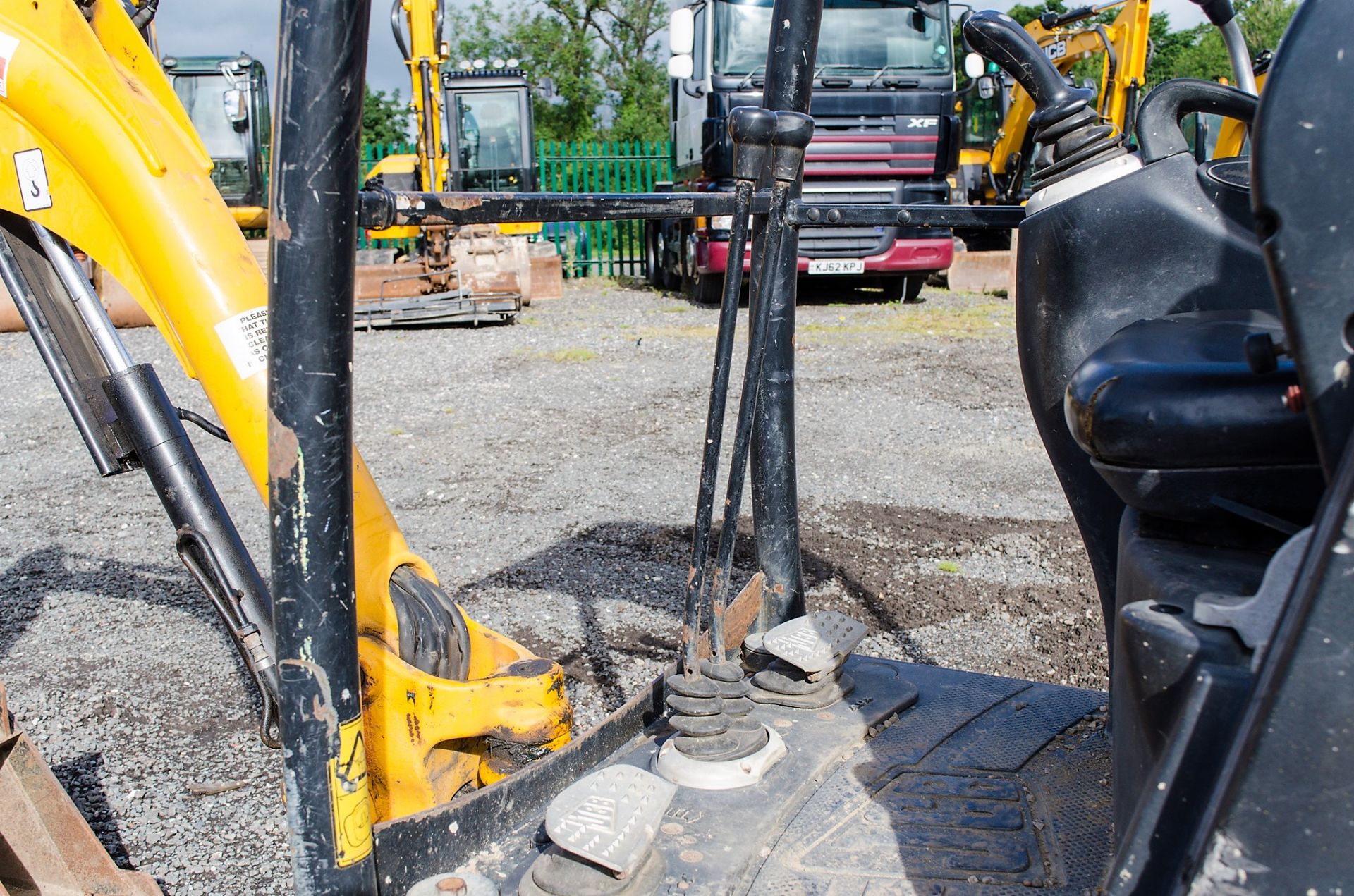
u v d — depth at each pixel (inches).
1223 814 31.5
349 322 41.7
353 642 43.8
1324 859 30.5
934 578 164.9
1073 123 60.4
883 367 357.7
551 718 65.8
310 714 43.1
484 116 631.2
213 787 108.2
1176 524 45.8
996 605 154.3
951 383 329.1
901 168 479.5
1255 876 31.1
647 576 168.7
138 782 110.3
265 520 198.1
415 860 49.7
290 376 40.9
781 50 68.7
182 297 61.8
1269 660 31.7
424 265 488.1
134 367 68.7
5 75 63.5
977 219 69.1
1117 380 44.8
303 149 39.4
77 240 65.1
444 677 66.5
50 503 213.6
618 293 654.5
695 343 415.8
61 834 64.9
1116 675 44.3
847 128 475.2
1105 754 61.5
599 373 354.3
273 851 97.8
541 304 587.5
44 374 354.9
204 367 62.4
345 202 40.4
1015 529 188.5
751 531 187.5
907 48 475.5
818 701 66.3
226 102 587.8
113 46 66.2
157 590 166.2
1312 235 33.2
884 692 69.2
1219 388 42.7
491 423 282.7
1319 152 33.0
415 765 62.6
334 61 39.0
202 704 127.4
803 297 560.7
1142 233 58.1
